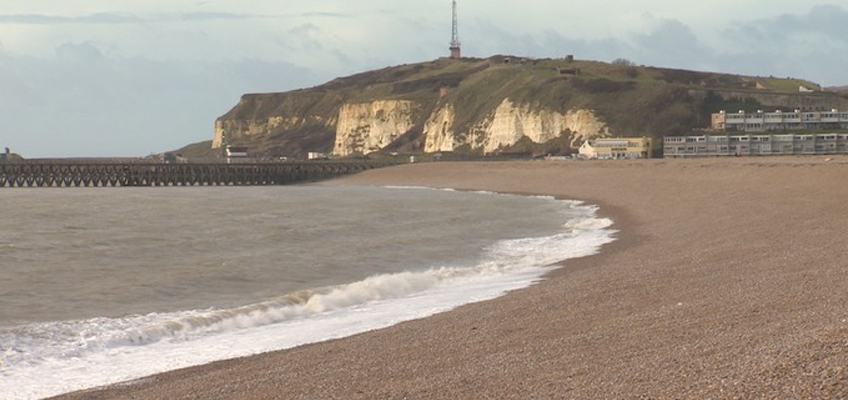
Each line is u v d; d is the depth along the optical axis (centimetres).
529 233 5375
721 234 4012
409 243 4841
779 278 2311
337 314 2628
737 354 1391
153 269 3838
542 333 1933
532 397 1326
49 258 4269
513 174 14588
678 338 1642
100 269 3850
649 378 1330
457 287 3069
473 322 2216
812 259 2670
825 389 1109
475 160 19088
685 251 3503
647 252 3709
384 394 1472
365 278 3562
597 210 7362
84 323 2517
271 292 3231
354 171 19000
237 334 2359
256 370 1845
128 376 1892
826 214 4272
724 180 8262
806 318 1625
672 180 9425
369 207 8438
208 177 18012
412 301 2794
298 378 1702
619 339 1725
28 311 2805
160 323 2458
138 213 7638
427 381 1538
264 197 11175
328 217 6975
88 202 9850
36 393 1761
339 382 1617
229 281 3497
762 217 4538
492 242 4834
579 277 3031
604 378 1380
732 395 1153
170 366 1980
